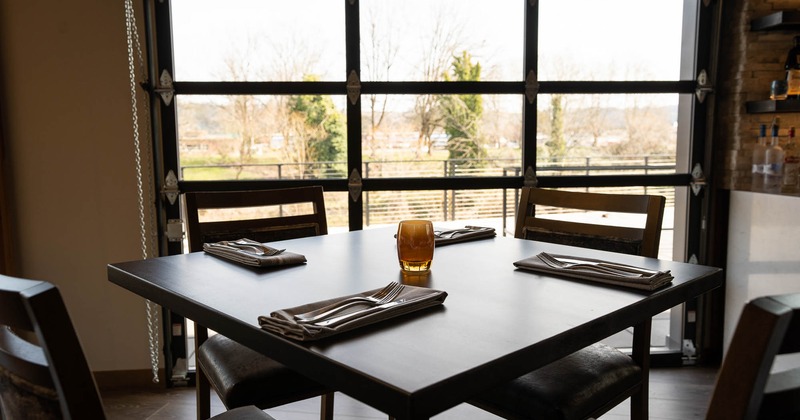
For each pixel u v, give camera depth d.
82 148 2.56
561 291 1.11
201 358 1.60
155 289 1.19
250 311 1.00
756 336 0.55
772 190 2.64
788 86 2.59
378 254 1.51
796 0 2.66
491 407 1.35
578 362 1.42
